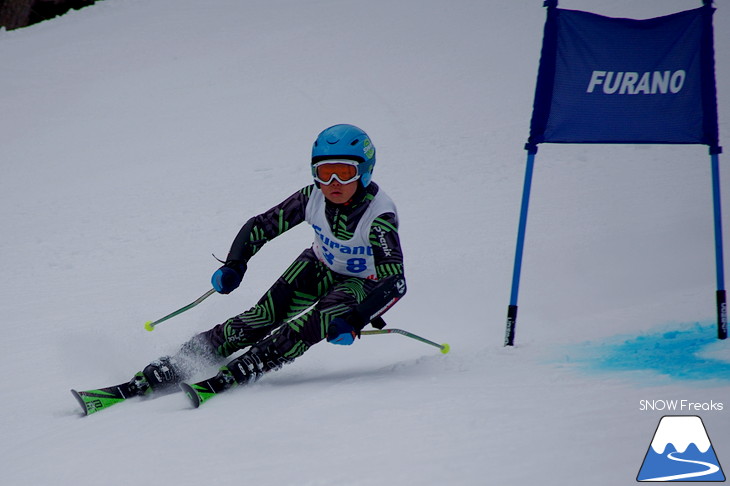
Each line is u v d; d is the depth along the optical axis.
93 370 16.55
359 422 10.37
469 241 26.58
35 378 16.25
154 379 13.81
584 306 18.30
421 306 19.73
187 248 30.67
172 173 46.69
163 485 8.94
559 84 15.05
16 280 27.58
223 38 83.12
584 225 27.17
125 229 34.91
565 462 8.14
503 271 22.47
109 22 92.31
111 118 62.28
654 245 23.69
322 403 11.57
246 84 68.25
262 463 9.21
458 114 55.16
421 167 40.62
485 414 10.15
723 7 72.81
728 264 20.69
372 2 90.88
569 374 12.23
